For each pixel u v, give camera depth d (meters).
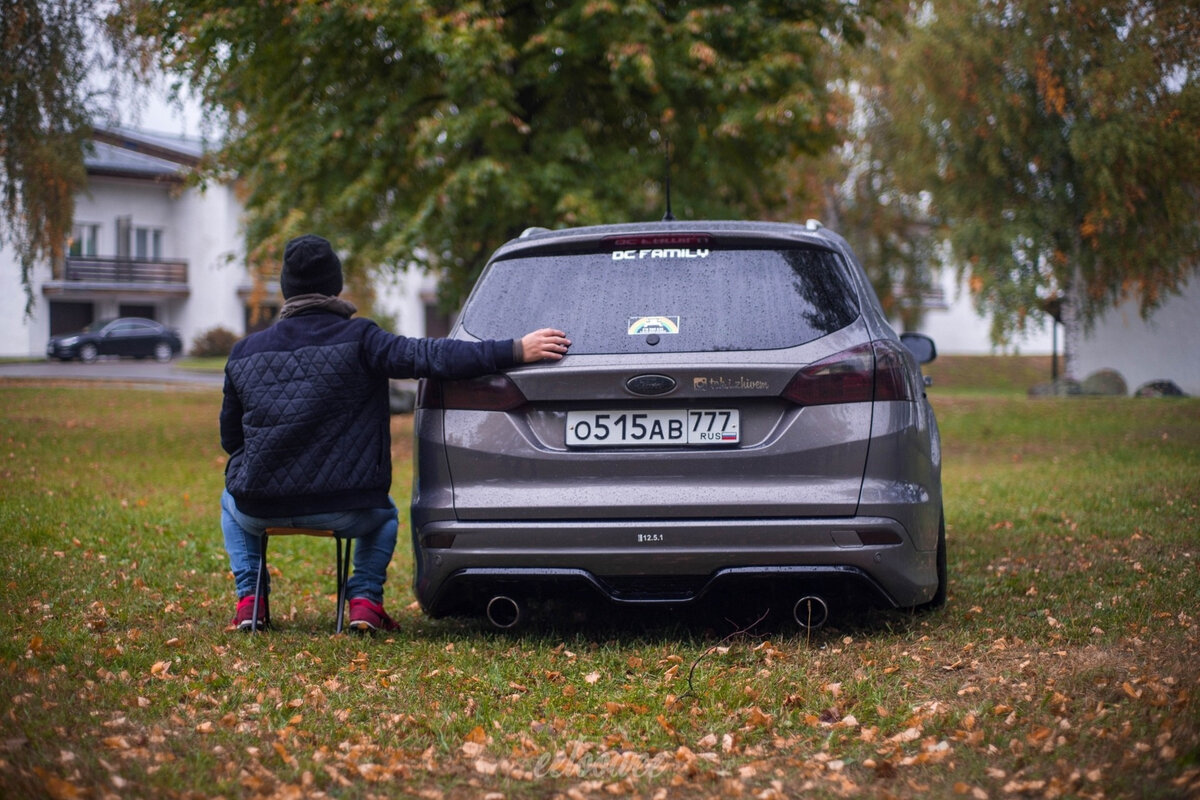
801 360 4.66
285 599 6.46
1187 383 31.69
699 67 14.95
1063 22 25.48
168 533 8.36
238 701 4.08
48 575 6.39
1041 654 4.64
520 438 4.77
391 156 15.70
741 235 5.00
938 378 49.19
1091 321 29.89
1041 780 3.20
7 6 15.03
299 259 5.11
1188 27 22.33
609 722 3.95
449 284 17.17
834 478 4.64
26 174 16.50
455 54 13.91
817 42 15.82
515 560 4.74
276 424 4.93
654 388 4.63
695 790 3.32
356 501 5.02
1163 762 3.20
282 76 15.78
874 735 3.72
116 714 3.79
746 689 4.18
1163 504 9.14
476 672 4.61
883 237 36.88
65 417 21.05
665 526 4.62
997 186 29.23
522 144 15.73
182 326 52.97
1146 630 4.85
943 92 27.92
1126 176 25.92
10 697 3.81
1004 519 9.15
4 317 48.94
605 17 14.73
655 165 16.17
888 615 5.60
